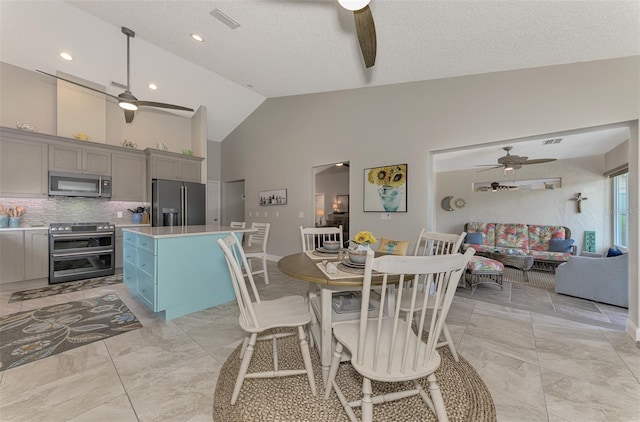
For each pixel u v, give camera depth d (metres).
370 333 1.41
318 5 2.21
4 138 3.48
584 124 2.41
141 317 2.55
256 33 2.74
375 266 1.03
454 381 1.63
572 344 2.09
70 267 3.79
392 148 3.73
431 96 3.37
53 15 3.05
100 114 4.38
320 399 1.46
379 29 2.23
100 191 4.21
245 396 1.49
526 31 2.07
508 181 5.97
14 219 3.57
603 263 3.03
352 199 4.19
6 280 3.31
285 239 5.34
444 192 6.75
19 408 1.38
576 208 5.19
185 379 1.63
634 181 2.21
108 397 1.47
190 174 5.22
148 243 2.54
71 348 1.98
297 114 5.07
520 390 1.55
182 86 4.77
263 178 5.80
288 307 1.69
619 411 1.38
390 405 1.43
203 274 2.73
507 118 2.82
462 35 2.25
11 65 3.80
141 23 3.04
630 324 2.23
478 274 3.54
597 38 2.03
